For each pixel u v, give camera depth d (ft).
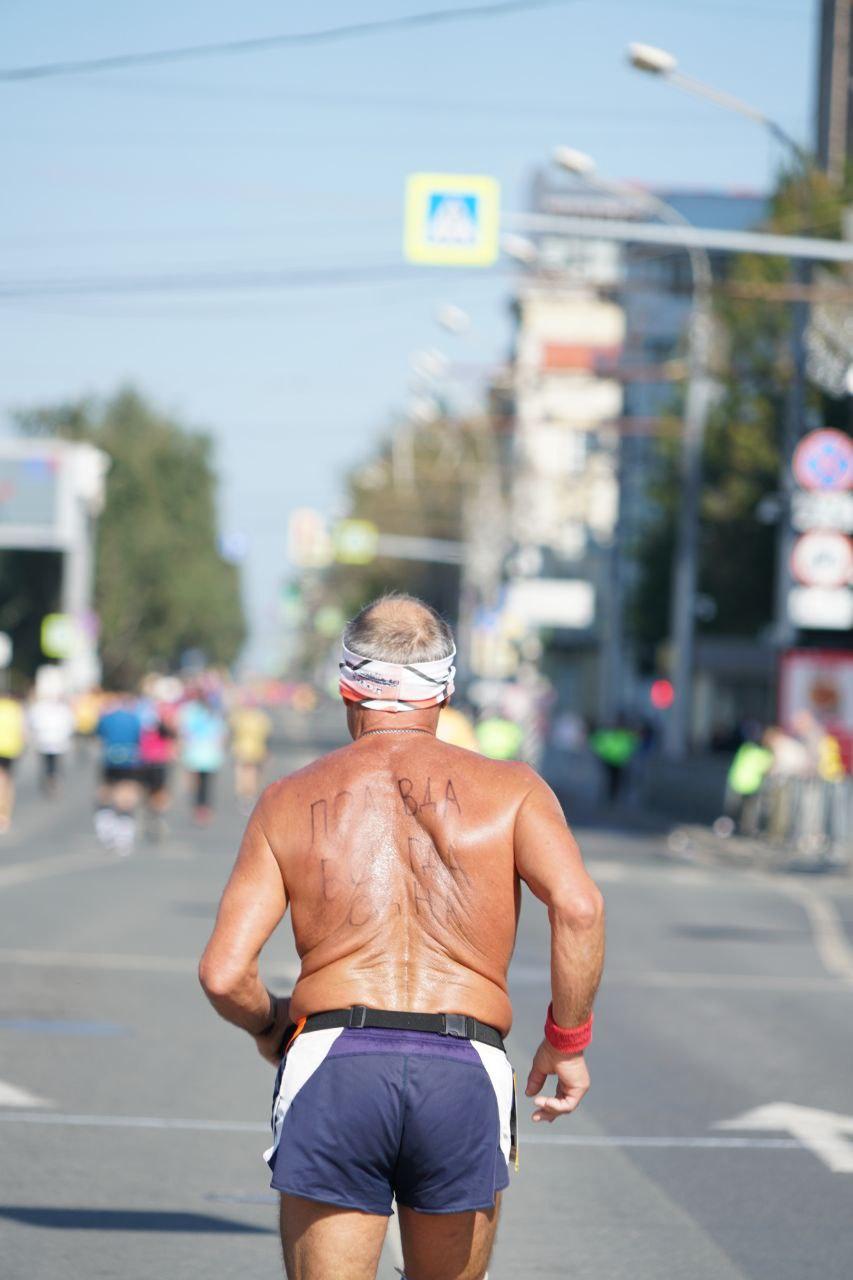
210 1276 53.01
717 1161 70.38
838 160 389.80
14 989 107.76
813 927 161.99
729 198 591.78
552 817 32.27
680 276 623.36
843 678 259.60
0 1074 82.89
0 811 246.68
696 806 320.91
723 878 215.51
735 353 397.19
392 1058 30.71
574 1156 70.90
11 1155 67.92
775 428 395.34
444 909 31.81
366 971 31.48
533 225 176.14
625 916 164.14
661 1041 97.81
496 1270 54.44
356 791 32.53
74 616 593.83
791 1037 100.32
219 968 32.04
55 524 586.45
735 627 467.11
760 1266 55.57
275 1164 31.07
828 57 451.12
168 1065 86.17
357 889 31.83
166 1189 63.52
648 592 498.28
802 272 252.62
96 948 126.21
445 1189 31.01
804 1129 76.33
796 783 254.06
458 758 32.99
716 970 128.47
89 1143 70.23
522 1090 84.94
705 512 415.23
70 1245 55.98
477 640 538.47
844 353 332.39
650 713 555.69
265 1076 84.33
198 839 240.94
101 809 215.72
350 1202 30.86
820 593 246.47
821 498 246.27
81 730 512.63
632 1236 58.95
